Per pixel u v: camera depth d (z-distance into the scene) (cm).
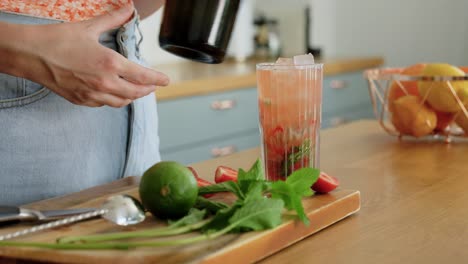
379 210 88
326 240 77
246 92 256
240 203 74
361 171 111
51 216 78
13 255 67
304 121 92
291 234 75
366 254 72
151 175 77
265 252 71
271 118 93
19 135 107
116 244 66
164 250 66
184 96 229
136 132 120
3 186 108
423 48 316
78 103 96
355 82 309
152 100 125
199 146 237
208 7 101
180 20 102
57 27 89
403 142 136
